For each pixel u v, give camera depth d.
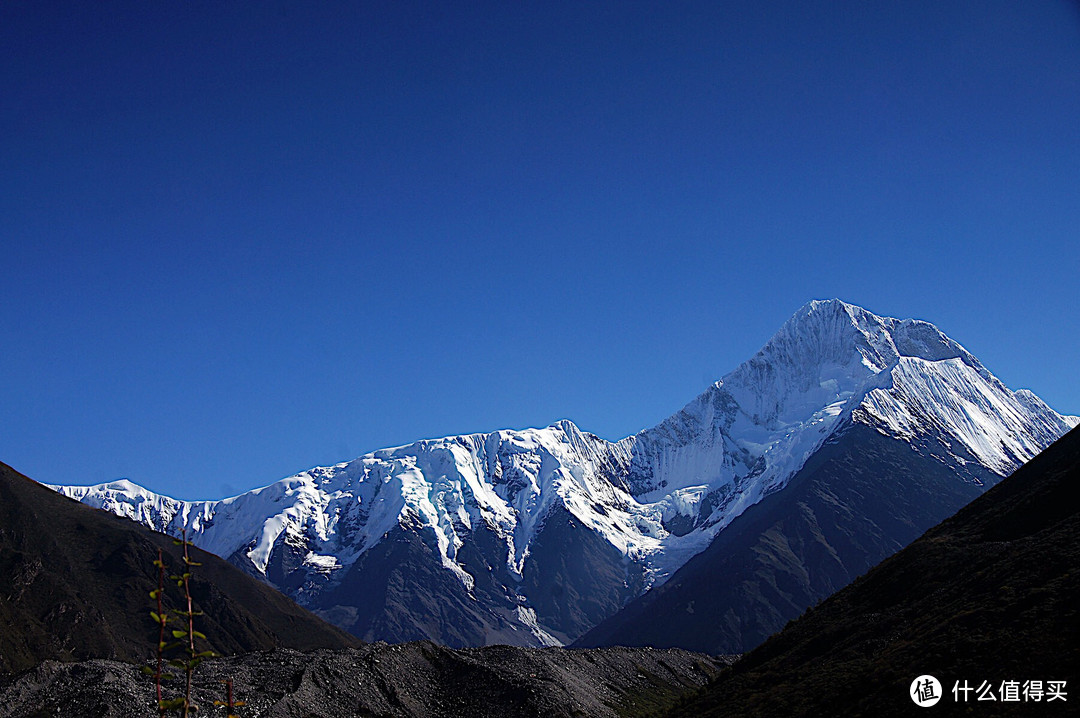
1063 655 66.94
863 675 82.25
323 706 113.19
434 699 126.50
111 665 111.19
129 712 99.75
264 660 125.12
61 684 105.62
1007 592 82.75
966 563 101.81
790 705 85.81
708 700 108.38
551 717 117.81
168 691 106.06
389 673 127.81
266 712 106.00
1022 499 111.25
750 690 102.50
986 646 73.81
